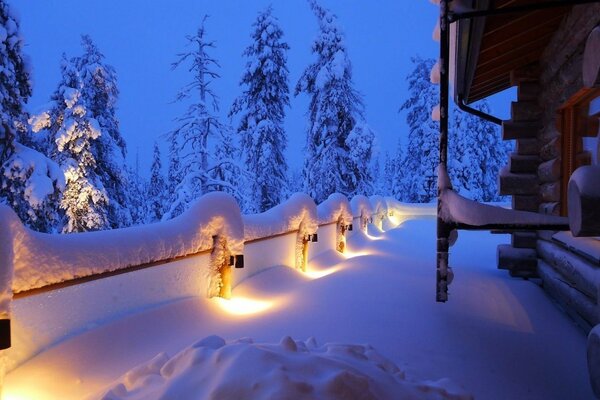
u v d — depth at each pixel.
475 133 30.17
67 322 3.10
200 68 21.75
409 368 3.45
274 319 4.37
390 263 7.97
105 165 21.45
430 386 2.84
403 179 32.28
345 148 23.23
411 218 22.83
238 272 5.55
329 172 22.59
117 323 3.48
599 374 3.01
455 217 4.53
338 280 6.16
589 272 4.83
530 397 3.32
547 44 6.75
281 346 2.57
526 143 7.71
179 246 4.22
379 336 4.08
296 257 7.50
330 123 22.89
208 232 4.71
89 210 19.62
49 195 15.99
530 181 7.65
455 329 4.53
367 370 2.66
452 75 6.78
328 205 9.55
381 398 2.33
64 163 19.23
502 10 4.03
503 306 5.77
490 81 8.46
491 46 6.37
